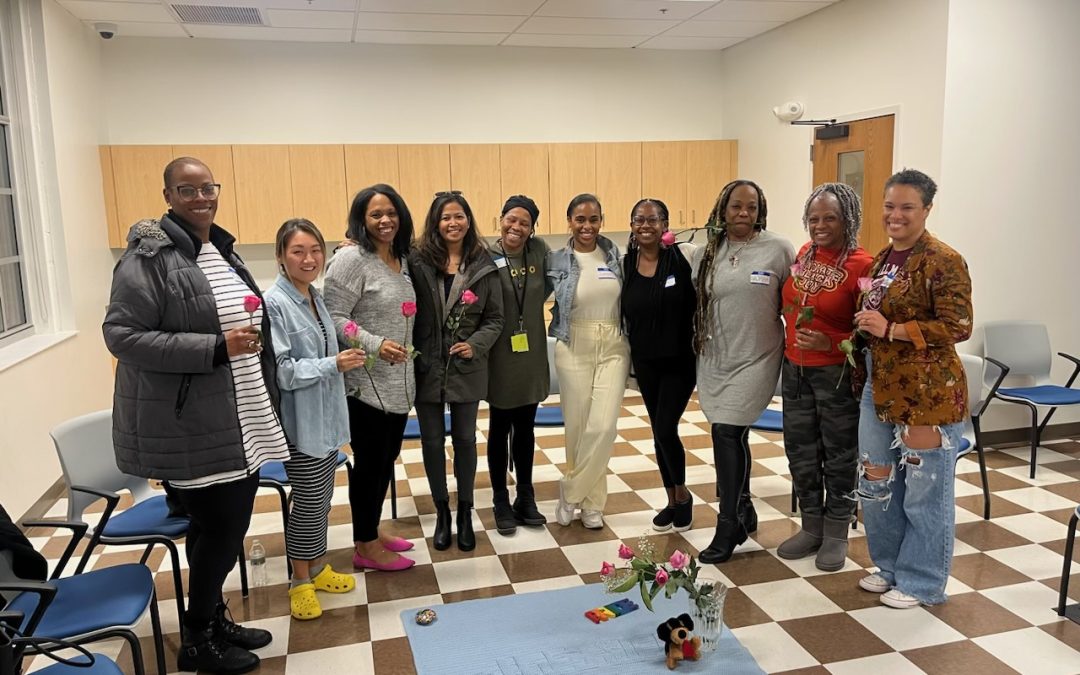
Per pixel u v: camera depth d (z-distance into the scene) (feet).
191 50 18.98
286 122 19.79
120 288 6.68
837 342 9.37
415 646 8.32
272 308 8.31
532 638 8.46
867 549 10.42
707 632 7.93
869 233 16.78
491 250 10.64
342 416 8.87
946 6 14.21
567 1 16.29
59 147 14.97
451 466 14.88
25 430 12.26
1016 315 15.23
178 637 8.71
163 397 6.84
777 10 17.65
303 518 8.93
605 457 11.12
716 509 12.25
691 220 21.76
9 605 6.22
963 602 9.11
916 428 8.45
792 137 19.25
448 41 19.89
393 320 9.51
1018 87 14.70
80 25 16.84
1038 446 15.20
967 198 14.65
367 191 9.37
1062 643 8.21
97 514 12.60
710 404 10.15
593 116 21.71
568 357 11.14
